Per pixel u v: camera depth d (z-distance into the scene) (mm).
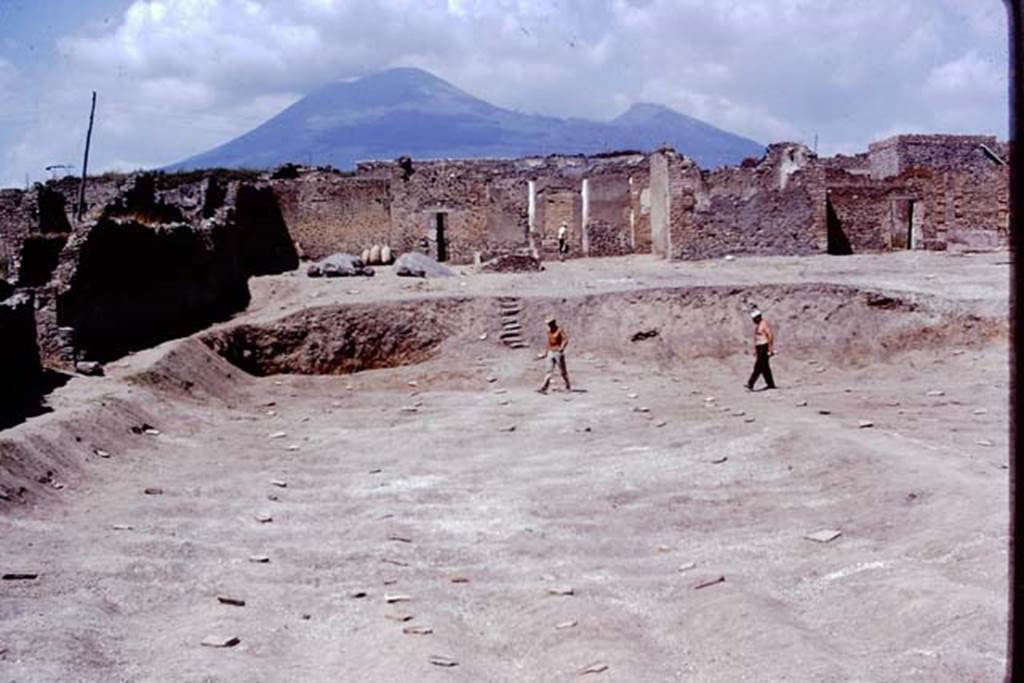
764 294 30469
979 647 9141
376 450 20281
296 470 18484
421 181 43875
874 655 9562
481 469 18578
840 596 11453
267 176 47094
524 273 37281
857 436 18281
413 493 16938
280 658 9906
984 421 20234
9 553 12328
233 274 35344
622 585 12414
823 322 29562
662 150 40875
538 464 18828
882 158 46438
